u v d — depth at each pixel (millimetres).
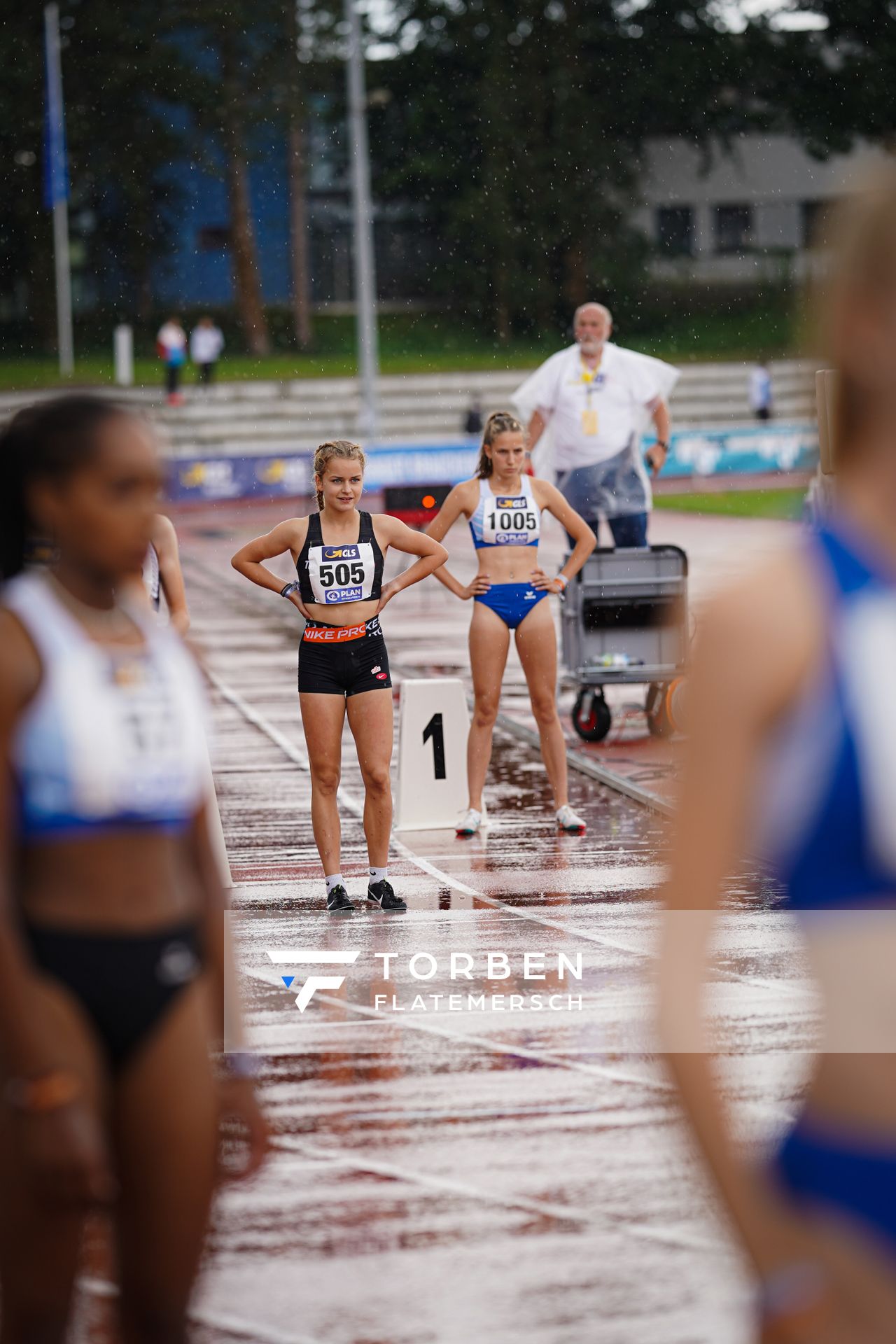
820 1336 6973
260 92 186875
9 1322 9289
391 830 32688
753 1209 6973
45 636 9398
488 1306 13188
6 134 183375
